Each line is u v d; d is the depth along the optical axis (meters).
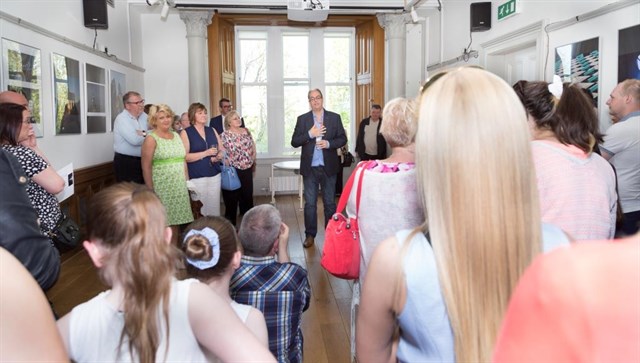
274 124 8.57
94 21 5.44
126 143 5.08
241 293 1.76
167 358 0.95
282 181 8.59
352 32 8.59
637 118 2.41
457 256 0.71
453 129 0.72
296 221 6.33
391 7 7.32
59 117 4.79
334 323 3.10
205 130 4.51
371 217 1.78
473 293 0.70
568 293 0.35
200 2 7.01
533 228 0.71
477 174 0.70
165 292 0.95
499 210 0.69
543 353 0.36
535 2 5.12
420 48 8.16
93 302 1.01
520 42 5.37
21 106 2.24
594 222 1.38
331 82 8.68
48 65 4.57
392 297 0.78
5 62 3.79
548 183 1.40
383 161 1.85
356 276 1.95
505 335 0.40
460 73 0.77
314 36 8.50
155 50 7.76
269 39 8.41
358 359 0.88
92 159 5.67
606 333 0.34
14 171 1.43
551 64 4.85
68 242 2.28
